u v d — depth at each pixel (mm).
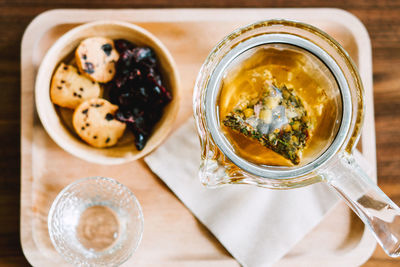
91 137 443
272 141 335
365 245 453
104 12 462
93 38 445
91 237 476
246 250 445
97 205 483
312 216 446
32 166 460
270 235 445
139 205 442
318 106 341
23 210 457
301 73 345
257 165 343
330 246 457
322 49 340
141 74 436
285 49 346
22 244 456
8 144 488
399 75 490
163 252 457
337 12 467
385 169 485
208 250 456
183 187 452
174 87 438
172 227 458
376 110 491
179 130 457
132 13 462
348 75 348
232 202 449
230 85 347
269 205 448
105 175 462
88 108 441
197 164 452
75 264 454
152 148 434
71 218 479
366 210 351
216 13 464
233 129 340
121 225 479
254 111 338
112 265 447
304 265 452
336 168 348
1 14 487
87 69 444
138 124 443
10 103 489
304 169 340
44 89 441
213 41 468
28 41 462
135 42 453
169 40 469
